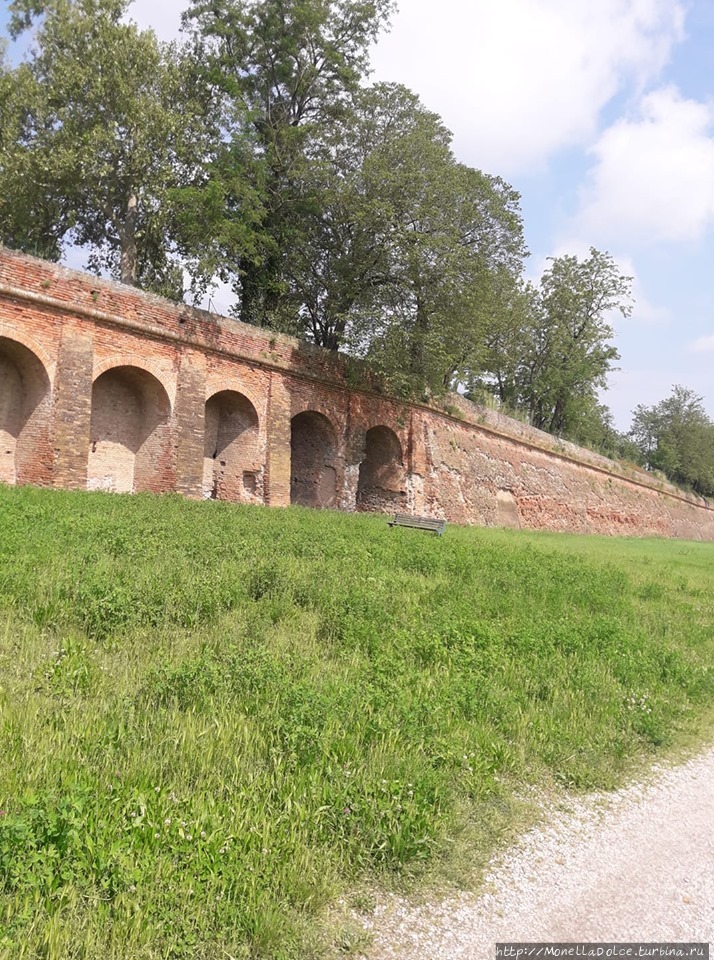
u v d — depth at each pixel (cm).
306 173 2633
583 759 564
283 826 388
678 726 665
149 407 2130
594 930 364
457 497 3222
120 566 874
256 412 2358
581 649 822
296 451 2781
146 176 2481
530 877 407
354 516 2300
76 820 344
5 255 1694
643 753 600
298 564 1051
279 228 2781
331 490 2669
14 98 2406
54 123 2511
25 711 479
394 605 909
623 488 4978
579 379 4950
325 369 2609
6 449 1805
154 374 2050
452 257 2522
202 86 2716
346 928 342
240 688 567
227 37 2823
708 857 443
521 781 516
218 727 489
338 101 2947
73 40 2416
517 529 3538
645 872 422
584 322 4984
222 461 2425
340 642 748
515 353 4488
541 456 4069
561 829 464
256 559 1038
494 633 817
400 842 395
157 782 413
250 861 353
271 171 2841
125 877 322
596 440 6078
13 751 419
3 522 1041
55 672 545
